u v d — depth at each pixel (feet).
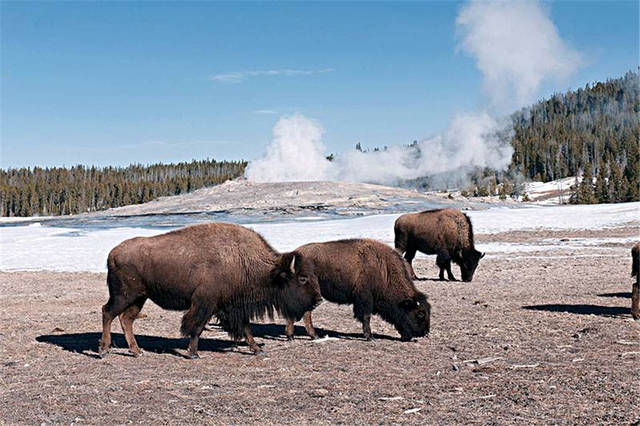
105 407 21.40
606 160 513.04
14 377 26.11
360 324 38.45
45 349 31.89
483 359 27.20
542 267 67.41
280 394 22.57
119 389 23.72
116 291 29.43
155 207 272.72
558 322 36.37
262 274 29.84
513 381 23.45
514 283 56.29
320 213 178.70
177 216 189.16
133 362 28.60
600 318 37.52
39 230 138.62
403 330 32.73
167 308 30.07
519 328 34.81
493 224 119.44
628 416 18.89
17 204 436.76
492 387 22.72
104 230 135.13
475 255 59.16
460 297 48.49
